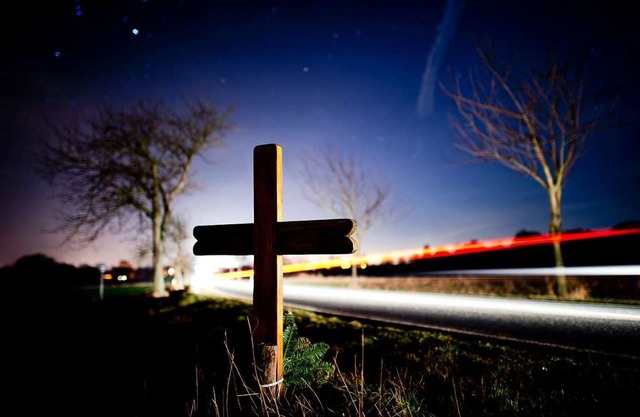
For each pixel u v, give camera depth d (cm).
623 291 1380
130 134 1958
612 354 503
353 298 1555
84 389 502
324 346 376
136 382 506
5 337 924
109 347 738
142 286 3359
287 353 371
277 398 323
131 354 664
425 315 987
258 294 340
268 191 343
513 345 584
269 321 333
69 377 562
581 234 2723
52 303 1744
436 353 536
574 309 981
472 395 367
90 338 847
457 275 2938
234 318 906
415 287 2028
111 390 487
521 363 464
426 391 385
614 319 815
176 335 782
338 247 305
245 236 358
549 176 1276
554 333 696
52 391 506
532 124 1259
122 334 862
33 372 601
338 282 2862
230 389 384
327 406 339
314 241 315
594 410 327
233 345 417
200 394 412
